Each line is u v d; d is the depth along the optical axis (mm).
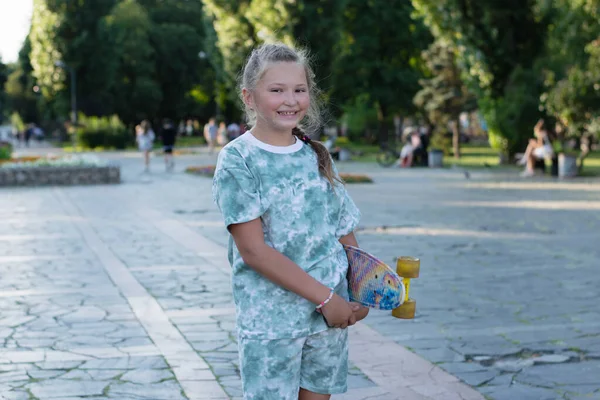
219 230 11297
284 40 25859
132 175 24703
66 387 4371
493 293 6945
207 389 4359
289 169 2504
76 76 50719
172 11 65750
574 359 4988
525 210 13891
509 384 4496
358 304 2572
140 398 4207
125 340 5359
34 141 67875
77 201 16094
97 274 7840
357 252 2625
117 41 51562
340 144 53344
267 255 2406
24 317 6004
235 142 2521
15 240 10273
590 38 22312
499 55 26266
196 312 6191
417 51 43750
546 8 24344
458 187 19203
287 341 2473
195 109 64250
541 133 22562
